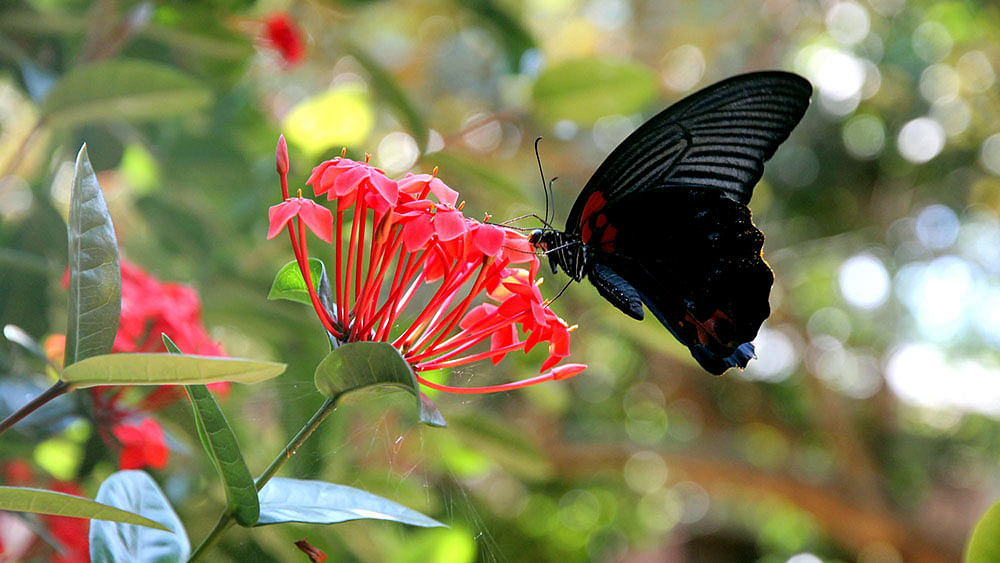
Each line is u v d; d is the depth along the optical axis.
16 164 1.04
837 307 2.71
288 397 1.04
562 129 1.21
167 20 1.10
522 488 2.47
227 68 1.14
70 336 0.87
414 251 0.88
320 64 1.49
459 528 1.12
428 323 0.91
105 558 0.89
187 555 0.90
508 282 0.90
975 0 2.25
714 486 2.60
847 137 2.49
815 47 2.40
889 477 2.66
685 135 0.94
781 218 2.52
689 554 3.49
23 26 1.07
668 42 2.24
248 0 1.11
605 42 2.25
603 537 2.86
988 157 2.43
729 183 0.94
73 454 1.02
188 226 1.12
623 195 0.94
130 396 0.99
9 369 1.01
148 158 1.17
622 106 1.13
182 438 1.03
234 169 1.14
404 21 1.90
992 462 2.86
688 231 0.95
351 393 0.88
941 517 2.53
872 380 2.80
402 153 1.30
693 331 0.96
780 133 0.93
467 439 1.14
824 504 2.48
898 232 2.57
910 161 2.48
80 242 0.87
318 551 0.90
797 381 2.74
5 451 0.99
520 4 1.24
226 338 1.19
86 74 0.99
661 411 2.87
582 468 2.35
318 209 0.89
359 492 0.90
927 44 2.36
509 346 0.90
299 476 1.04
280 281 0.90
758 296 0.95
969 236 2.63
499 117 1.13
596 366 2.62
